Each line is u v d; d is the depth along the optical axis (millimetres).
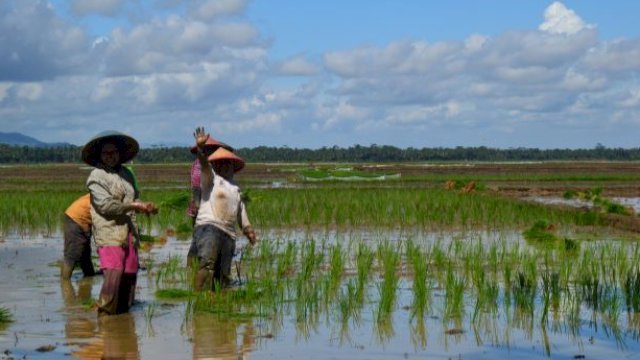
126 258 7707
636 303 7367
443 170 73000
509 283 8375
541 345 6164
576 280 8711
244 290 8297
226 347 6195
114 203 7582
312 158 171500
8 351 6102
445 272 9672
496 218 18328
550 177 51750
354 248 12625
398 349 6086
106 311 7414
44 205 19906
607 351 5965
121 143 8102
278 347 6176
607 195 32375
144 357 5922
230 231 8898
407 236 14844
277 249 11641
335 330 6730
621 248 11047
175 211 17578
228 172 9359
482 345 6180
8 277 9977
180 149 149750
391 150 177000
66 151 157125
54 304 8109
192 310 7625
